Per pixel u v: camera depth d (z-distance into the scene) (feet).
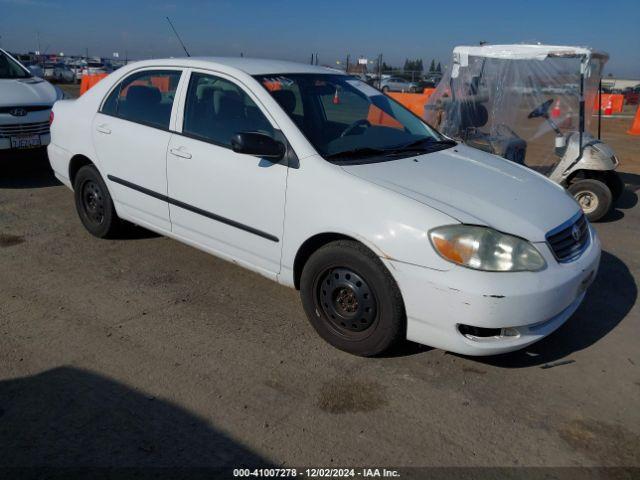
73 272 14.65
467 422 9.39
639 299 14.35
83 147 16.10
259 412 9.45
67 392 9.77
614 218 22.03
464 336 9.87
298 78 13.47
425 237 9.78
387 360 11.09
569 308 11.04
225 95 12.94
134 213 15.17
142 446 8.56
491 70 21.74
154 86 14.60
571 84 20.95
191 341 11.56
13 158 22.38
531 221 10.33
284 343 11.60
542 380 10.66
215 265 15.35
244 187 12.06
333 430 9.09
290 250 11.52
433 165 12.07
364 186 10.54
